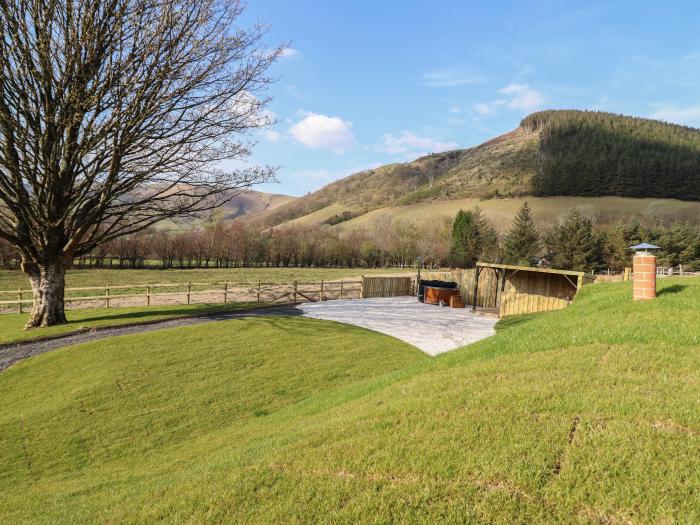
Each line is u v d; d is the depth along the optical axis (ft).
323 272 213.05
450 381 20.66
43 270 54.49
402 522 10.96
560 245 213.46
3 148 48.37
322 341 52.65
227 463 17.03
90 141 50.19
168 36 51.26
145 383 36.37
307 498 12.56
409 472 13.07
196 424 29.89
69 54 47.57
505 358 22.98
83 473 23.71
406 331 64.44
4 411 32.37
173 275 173.17
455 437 14.52
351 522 11.22
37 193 50.67
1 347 45.62
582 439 13.12
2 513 18.45
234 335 52.24
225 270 214.90
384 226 315.17
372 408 19.60
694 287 30.01
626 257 209.77
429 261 250.98
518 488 11.56
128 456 25.77
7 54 45.80
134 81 48.80
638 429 13.17
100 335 51.62
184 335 50.44
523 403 16.12
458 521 10.72
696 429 12.97
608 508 10.42
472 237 225.56
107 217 56.44
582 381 17.42
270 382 37.83
